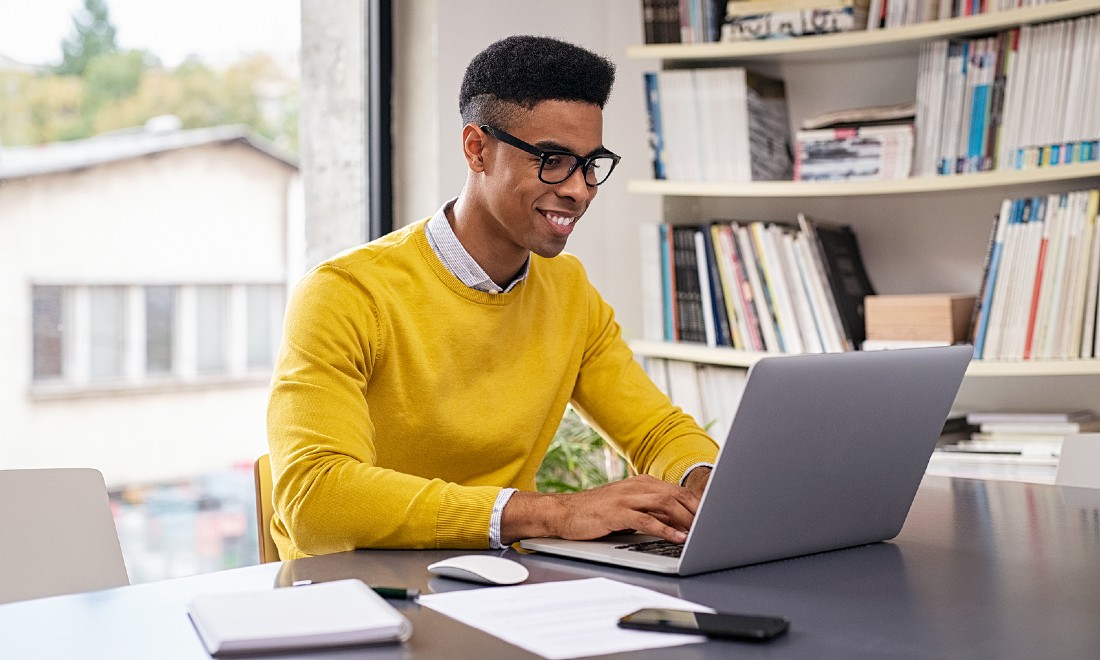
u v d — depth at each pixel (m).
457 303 1.65
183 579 1.12
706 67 3.06
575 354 1.82
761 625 0.92
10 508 1.37
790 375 1.11
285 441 1.42
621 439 1.80
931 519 1.47
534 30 3.07
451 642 0.89
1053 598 1.04
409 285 1.63
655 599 1.04
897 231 3.00
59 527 1.39
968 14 2.62
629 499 1.28
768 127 2.98
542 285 1.78
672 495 1.30
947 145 2.65
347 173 2.88
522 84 1.50
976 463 2.53
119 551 1.43
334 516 1.32
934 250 2.94
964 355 1.33
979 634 0.93
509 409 1.70
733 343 2.89
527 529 1.28
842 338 2.74
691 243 2.94
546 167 1.51
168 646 0.89
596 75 1.52
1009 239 2.55
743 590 1.09
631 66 3.25
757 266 2.84
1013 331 2.55
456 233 1.66
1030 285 2.52
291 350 1.50
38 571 1.37
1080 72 2.45
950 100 2.64
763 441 1.12
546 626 0.94
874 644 0.90
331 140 2.85
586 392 1.86
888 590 1.08
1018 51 2.54
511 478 1.73
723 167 2.90
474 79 1.58
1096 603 1.03
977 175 2.56
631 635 0.92
